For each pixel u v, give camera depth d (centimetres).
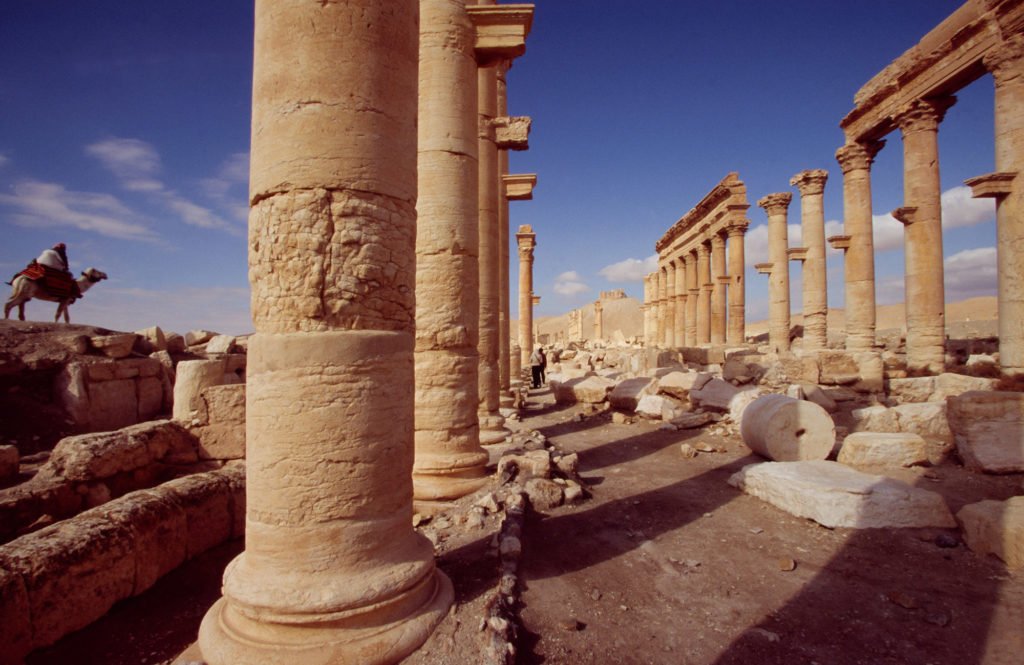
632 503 637
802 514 571
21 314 1322
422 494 623
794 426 780
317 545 326
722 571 459
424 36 698
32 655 406
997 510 486
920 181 1538
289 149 337
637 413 1269
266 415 333
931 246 1523
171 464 849
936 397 1184
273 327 341
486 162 980
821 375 1294
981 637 358
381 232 354
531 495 616
